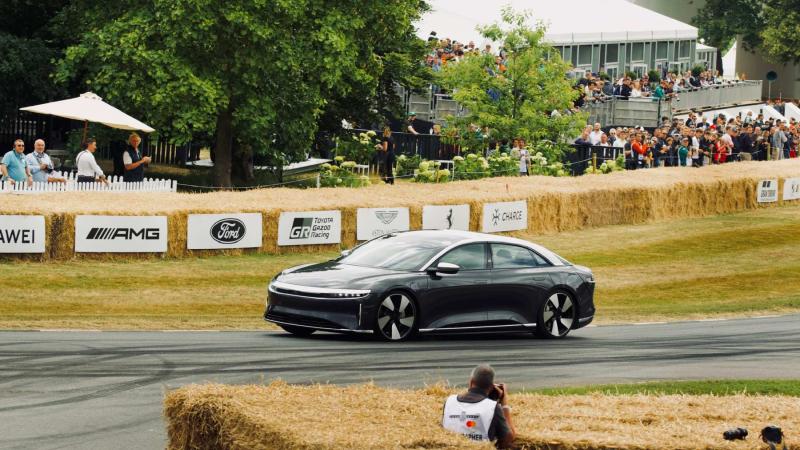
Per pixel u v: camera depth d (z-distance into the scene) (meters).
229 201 36.06
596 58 83.31
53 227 31.95
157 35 49.16
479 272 24.83
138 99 48.00
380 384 19.14
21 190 35.59
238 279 32.22
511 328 25.02
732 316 31.02
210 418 12.46
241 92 50.88
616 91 75.00
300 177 62.03
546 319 25.55
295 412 12.39
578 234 44.41
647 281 37.16
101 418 16.22
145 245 33.44
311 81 52.22
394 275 23.91
